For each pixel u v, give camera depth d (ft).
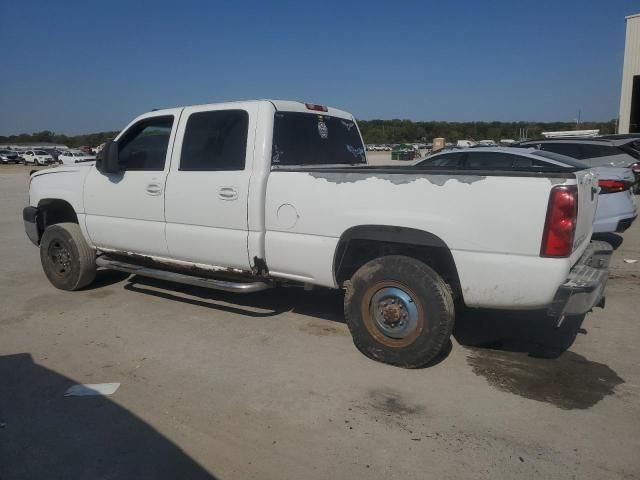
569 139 36.22
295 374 13.55
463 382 13.06
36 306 19.17
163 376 13.50
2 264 26.30
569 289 11.78
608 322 17.13
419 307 13.20
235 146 15.94
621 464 9.78
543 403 12.02
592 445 10.37
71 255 20.35
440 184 12.66
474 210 12.32
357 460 9.98
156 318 17.79
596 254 14.65
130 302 19.52
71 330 16.75
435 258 14.02
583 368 13.82
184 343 15.64
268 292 20.66
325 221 14.19
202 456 10.12
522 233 11.91
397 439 10.64
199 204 16.34
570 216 11.66
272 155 15.64
